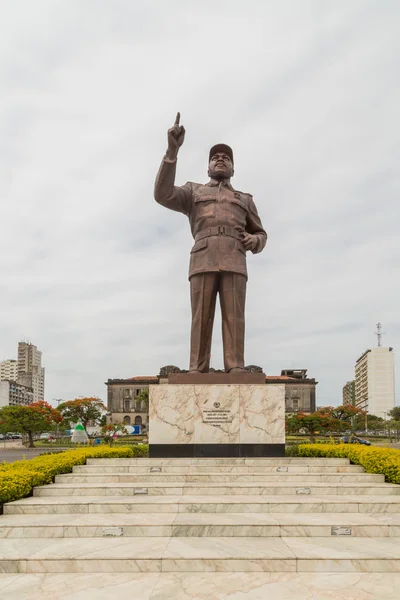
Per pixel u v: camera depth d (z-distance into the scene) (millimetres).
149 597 5328
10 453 40156
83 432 52281
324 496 9039
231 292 12688
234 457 11539
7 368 165625
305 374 95875
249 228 13852
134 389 92938
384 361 125812
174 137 12016
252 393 11836
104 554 6332
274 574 6047
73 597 5336
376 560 6180
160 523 7355
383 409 123688
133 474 10180
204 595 5383
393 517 7840
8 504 8297
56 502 8398
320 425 53062
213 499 8664
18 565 6176
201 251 12844
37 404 48469
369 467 10562
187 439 11672
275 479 10156
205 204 13094
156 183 12422
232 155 13672
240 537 7180
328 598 5309
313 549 6543
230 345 12609
